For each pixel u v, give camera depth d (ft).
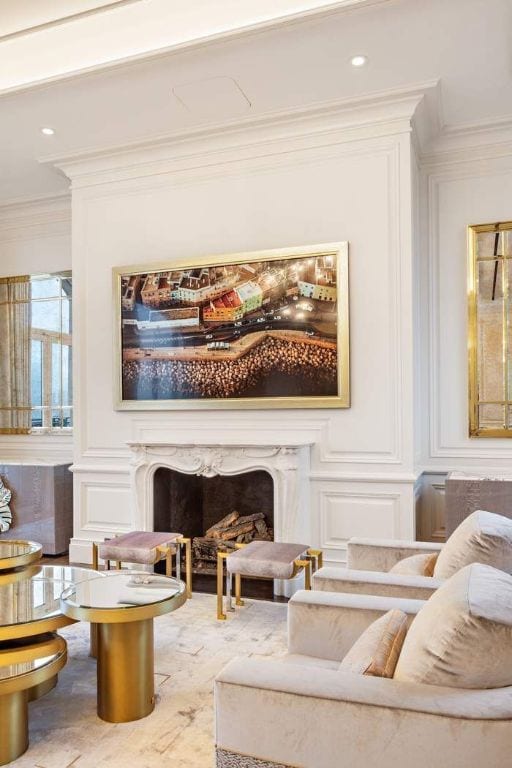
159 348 14.02
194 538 14.12
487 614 3.94
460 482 11.32
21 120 12.84
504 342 12.92
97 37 11.28
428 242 13.53
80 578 9.18
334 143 12.68
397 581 6.97
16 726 6.25
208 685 7.89
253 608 11.03
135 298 14.21
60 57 11.65
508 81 11.42
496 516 7.14
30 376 17.04
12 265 17.60
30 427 16.99
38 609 7.42
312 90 11.84
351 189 12.57
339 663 5.96
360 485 12.37
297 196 13.00
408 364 12.11
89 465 14.64
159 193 14.16
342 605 6.16
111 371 14.55
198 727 6.84
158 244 14.17
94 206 14.78
